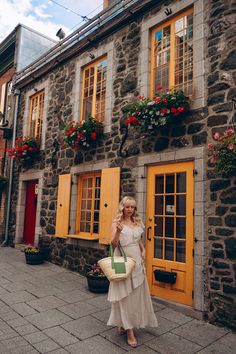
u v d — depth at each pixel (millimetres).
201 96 4297
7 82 10320
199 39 4426
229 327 3592
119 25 5871
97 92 6402
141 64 5336
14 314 3863
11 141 9336
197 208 4098
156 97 4680
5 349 2959
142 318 3184
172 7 4922
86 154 6273
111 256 3127
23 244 8328
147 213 4906
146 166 5012
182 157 4414
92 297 4605
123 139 5402
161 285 4508
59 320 3715
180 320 3836
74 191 6488
